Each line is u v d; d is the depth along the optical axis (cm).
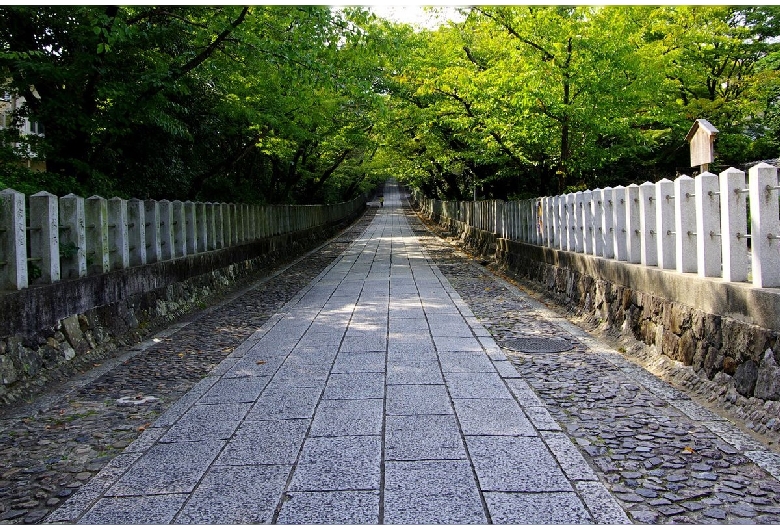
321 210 2947
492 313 901
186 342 747
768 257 431
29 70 927
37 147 959
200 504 315
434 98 1712
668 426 420
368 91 1148
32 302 557
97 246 716
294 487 331
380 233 3381
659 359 583
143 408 490
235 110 1457
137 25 1040
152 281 856
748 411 426
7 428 446
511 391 506
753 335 431
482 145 1572
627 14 1202
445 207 3453
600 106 1200
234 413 462
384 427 422
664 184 609
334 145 2252
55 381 566
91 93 1016
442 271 1507
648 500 312
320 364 608
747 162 1670
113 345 703
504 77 1203
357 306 980
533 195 1848
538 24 1185
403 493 321
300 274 1527
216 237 1273
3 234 545
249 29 1098
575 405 470
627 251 729
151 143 1351
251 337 758
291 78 1086
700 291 510
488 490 324
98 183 1019
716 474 342
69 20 990
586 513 298
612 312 736
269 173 2662
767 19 1744
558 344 688
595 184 1723
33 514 312
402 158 2478
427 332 760
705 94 1775
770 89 1709
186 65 1089
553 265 1053
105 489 337
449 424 427
